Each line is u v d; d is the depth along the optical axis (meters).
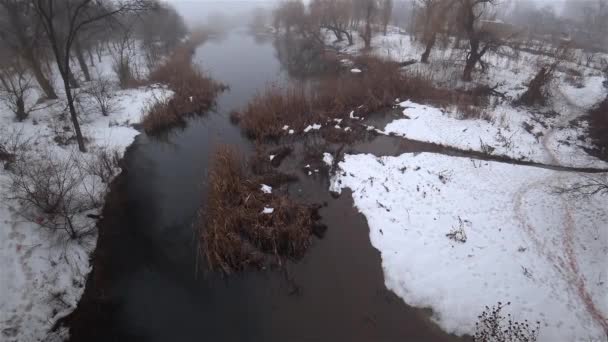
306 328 6.98
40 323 6.66
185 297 7.77
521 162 12.23
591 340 6.04
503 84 18.66
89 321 7.14
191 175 12.51
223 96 21.14
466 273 7.57
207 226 9.38
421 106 17.36
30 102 15.98
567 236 8.21
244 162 12.58
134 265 8.58
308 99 18.44
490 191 10.31
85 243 8.75
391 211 9.84
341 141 14.57
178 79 22.00
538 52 24.14
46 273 7.42
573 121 14.74
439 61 22.89
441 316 6.90
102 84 18.78
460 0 18.22
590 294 6.79
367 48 28.98
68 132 13.91
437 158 12.53
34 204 8.52
